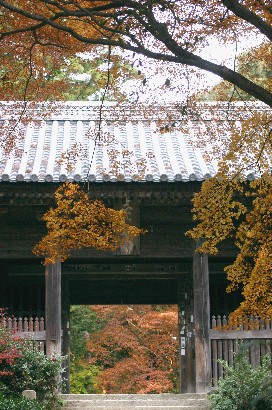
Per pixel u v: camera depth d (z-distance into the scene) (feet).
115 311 98.68
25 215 65.67
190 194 61.72
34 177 59.62
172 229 66.39
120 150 67.36
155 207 66.18
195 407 57.06
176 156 66.08
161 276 76.23
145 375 93.91
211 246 41.09
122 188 61.26
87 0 34.32
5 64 41.68
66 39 39.01
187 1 34.12
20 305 74.84
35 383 53.62
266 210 40.47
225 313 75.46
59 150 67.41
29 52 41.04
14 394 51.34
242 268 42.50
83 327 103.45
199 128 57.06
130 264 74.84
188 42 34.06
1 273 73.87
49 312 62.39
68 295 75.87
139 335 97.66
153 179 59.82
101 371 102.68
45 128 72.90
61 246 46.14
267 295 42.52
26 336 61.52
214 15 34.88
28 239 65.72
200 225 40.70
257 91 31.32
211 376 62.03
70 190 45.34
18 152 52.75
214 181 40.06
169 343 94.94
